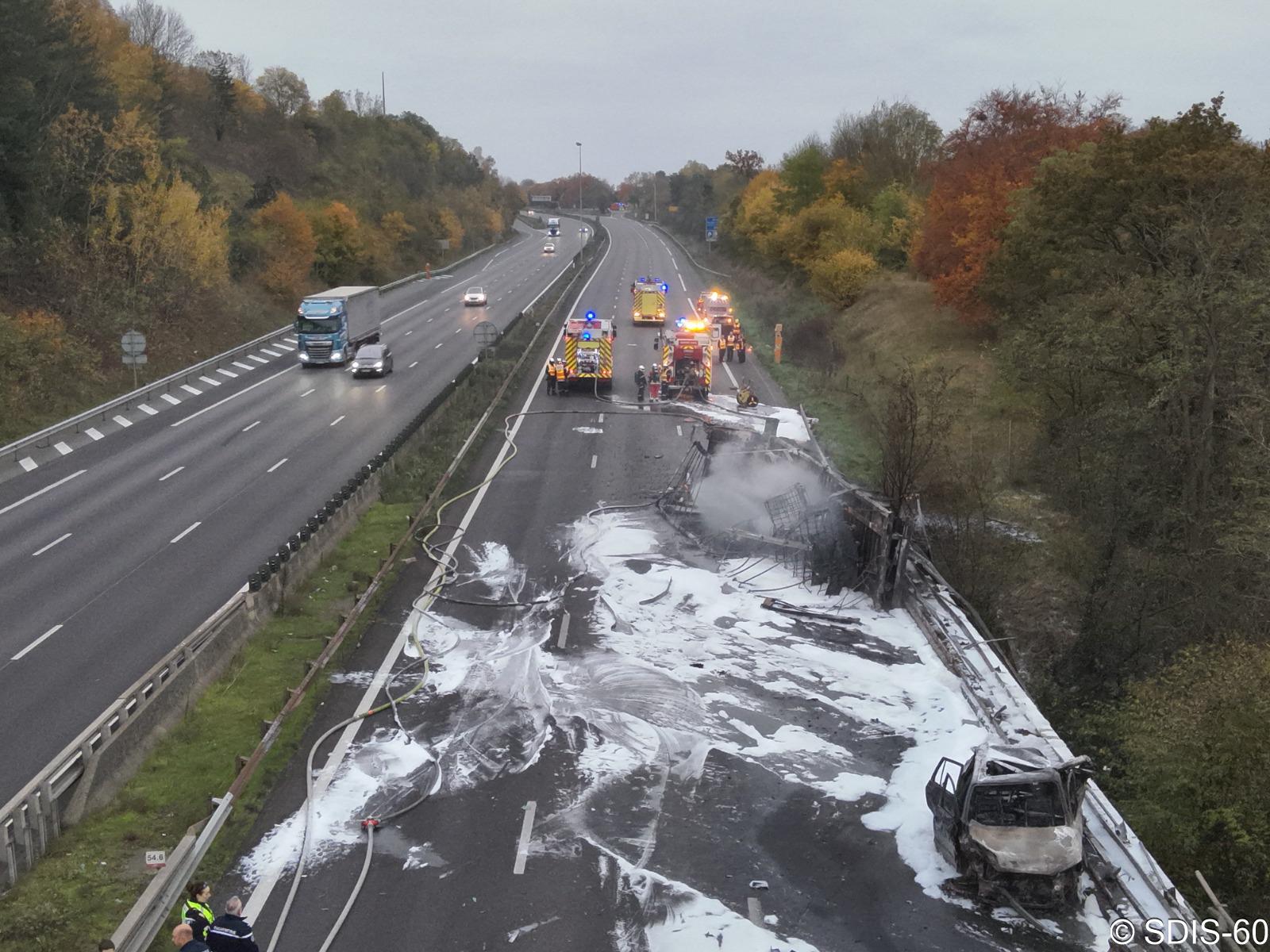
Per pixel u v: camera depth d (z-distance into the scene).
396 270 107.19
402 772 17.62
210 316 63.97
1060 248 40.81
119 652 21.70
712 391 50.22
